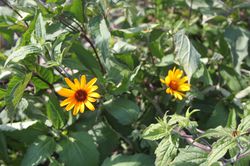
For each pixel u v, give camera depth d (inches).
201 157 21.9
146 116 28.8
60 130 26.9
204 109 29.8
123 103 26.9
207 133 20.5
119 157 25.7
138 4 42.6
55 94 28.5
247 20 38.1
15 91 24.3
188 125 21.9
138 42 35.9
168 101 29.0
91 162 25.5
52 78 28.0
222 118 28.4
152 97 30.0
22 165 25.4
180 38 26.4
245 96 30.0
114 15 41.3
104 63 27.6
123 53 28.4
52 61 25.1
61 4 27.1
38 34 25.2
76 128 27.4
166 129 22.0
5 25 28.8
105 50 25.7
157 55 30.3
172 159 22.4
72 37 27.1
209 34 35.4
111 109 26.7
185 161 21.7
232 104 29.2
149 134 22.1
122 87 26.8
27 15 27.7
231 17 35.3
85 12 27.5
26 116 27.5
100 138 27.2
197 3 35.7
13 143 28.9
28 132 26.5
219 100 30.3
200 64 28.5
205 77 29.5
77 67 26.5
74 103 24.7
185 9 38.7
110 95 26.8
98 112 27.3
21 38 28.7
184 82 28.1
